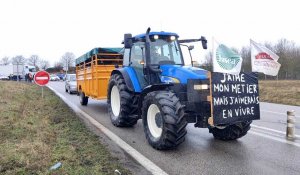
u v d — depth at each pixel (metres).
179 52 8.25
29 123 8.52
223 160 5.92
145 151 6.51
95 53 11.24
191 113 6.79
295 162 5.80
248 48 40.91
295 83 33.31
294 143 7.16
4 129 7.62
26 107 11.85
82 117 10.86
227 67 7.02
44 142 6.61
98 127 9.02
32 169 5.05
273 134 8.11
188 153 6.38
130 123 8.81
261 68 9.54
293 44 52.03
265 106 15.28
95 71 11.46
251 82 6.73
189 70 6.98
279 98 18.75
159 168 5.46
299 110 13.51
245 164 5.69
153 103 6.73
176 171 5.32
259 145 7.00
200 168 5.48
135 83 8.40
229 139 7.36
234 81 6.52
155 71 7.56
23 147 6.07
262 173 5.23
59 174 4.85
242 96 6.60
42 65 98.25
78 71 15.27
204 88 6.73
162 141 6.37
